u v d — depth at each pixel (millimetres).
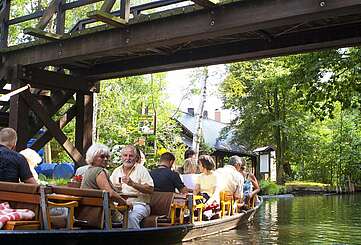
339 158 34938
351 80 12375
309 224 10352
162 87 24656
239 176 9438
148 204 6602
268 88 29266
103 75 11070
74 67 11148
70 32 9242
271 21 6770
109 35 8422
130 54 9922
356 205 16953
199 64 9836
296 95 13242
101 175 5590
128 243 5547
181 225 6703
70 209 5035
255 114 32531
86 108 11375
